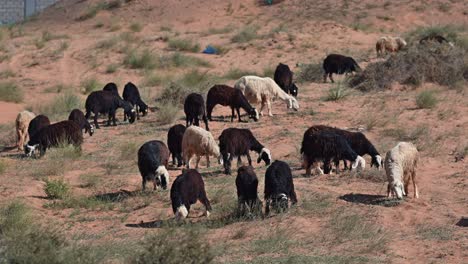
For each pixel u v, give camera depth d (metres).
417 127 20.56
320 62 33.59
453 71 27.70
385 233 12.46
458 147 18.61
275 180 13.66
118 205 15.12
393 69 28.08
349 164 17.50
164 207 14.77
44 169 17.70
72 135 19.56
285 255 11.52
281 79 25.59
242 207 13.76
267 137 20.72
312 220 13.30
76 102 27.64
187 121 21.78
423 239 12.23
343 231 12.54
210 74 32.75
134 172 17.81
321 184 15.71
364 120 22.06
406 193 14.83
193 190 13.56
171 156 19.16
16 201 14.73
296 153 18.84
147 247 10.66
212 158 18.94
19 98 29.34
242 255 11.55
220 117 23.58
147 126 23.44
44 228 12.99
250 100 23.14
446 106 23.78
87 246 11.54
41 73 34.28
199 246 10.31
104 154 19.77
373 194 14.82
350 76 29.78
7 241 11.30
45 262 10.46
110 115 23.72
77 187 16.59
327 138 16.12
